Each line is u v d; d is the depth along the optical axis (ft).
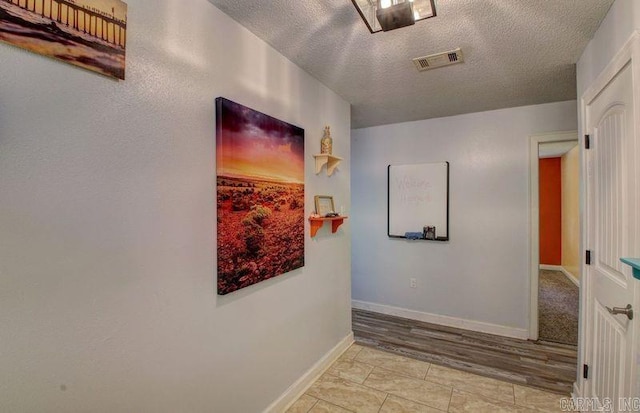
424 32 5.72
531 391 7.14
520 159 10.09
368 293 12.76
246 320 5.67
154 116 4.12
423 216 11.57
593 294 5.91
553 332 10.51
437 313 11.41
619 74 4.68
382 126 12.35
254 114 5.66
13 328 2.95
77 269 3.38
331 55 6.61
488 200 10.56
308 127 7.52
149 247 4.08
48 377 3.18
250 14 5.20
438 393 7.07
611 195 5.05
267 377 6.19
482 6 4.97
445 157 11.21
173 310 4.39
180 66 4.46
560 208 19.81
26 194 3.00
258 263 5.80
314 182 7.79
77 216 3.37
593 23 5.39
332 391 7.18
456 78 7.78
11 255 2.93
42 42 3.06
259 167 5.79
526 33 5.74
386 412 6.41
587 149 6.16
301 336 7.28
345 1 4.86
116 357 3.74
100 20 3.53
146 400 4.06
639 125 4.08
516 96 9.06
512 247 10.23
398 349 9.32
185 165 4.53
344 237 9.33
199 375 4.78
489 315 10.58
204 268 4.84
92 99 3.48
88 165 3.45
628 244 4.41
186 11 4.55
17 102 2.93
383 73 7.49
